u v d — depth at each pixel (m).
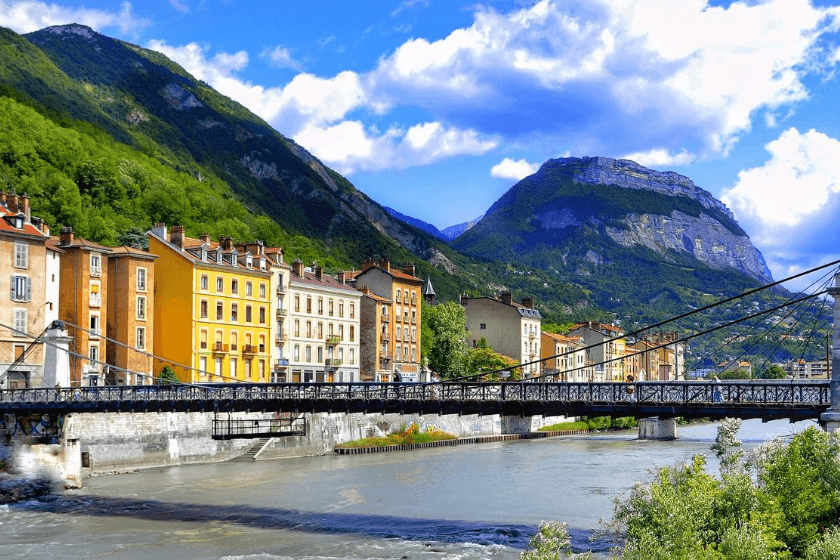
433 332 145.75
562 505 58.81
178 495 62.09
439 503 59.66
